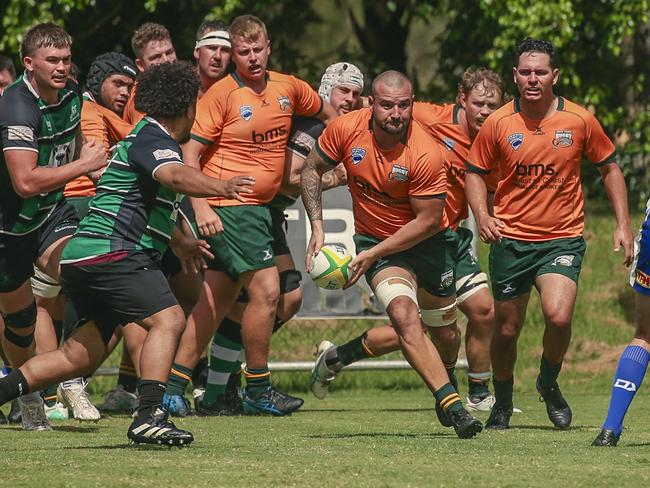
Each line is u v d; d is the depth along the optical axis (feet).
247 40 99.76
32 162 75.97
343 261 85.97
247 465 63.00
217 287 101.65
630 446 73.97
